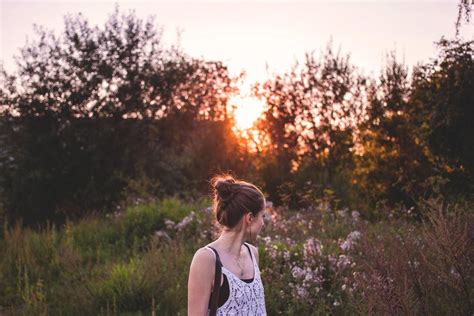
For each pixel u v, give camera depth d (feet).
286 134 54.08
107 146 47.50
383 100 41.42
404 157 37.37
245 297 10.42
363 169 40.40
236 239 10.80
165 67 51.98
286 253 22.41
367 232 25.54
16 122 46.37
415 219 32.35
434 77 32.71
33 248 30.17
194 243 27.96
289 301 19.61
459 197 30.07
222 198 10.85
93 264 28.37
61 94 46.80
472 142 30.81
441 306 14.26
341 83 53.16
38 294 22.26
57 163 46.01
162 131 51.62
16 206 45.29
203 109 54.13
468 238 14.57
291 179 44.65
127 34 50.14
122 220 34.60
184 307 20.54
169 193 47.85
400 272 14.82
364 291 14.73
